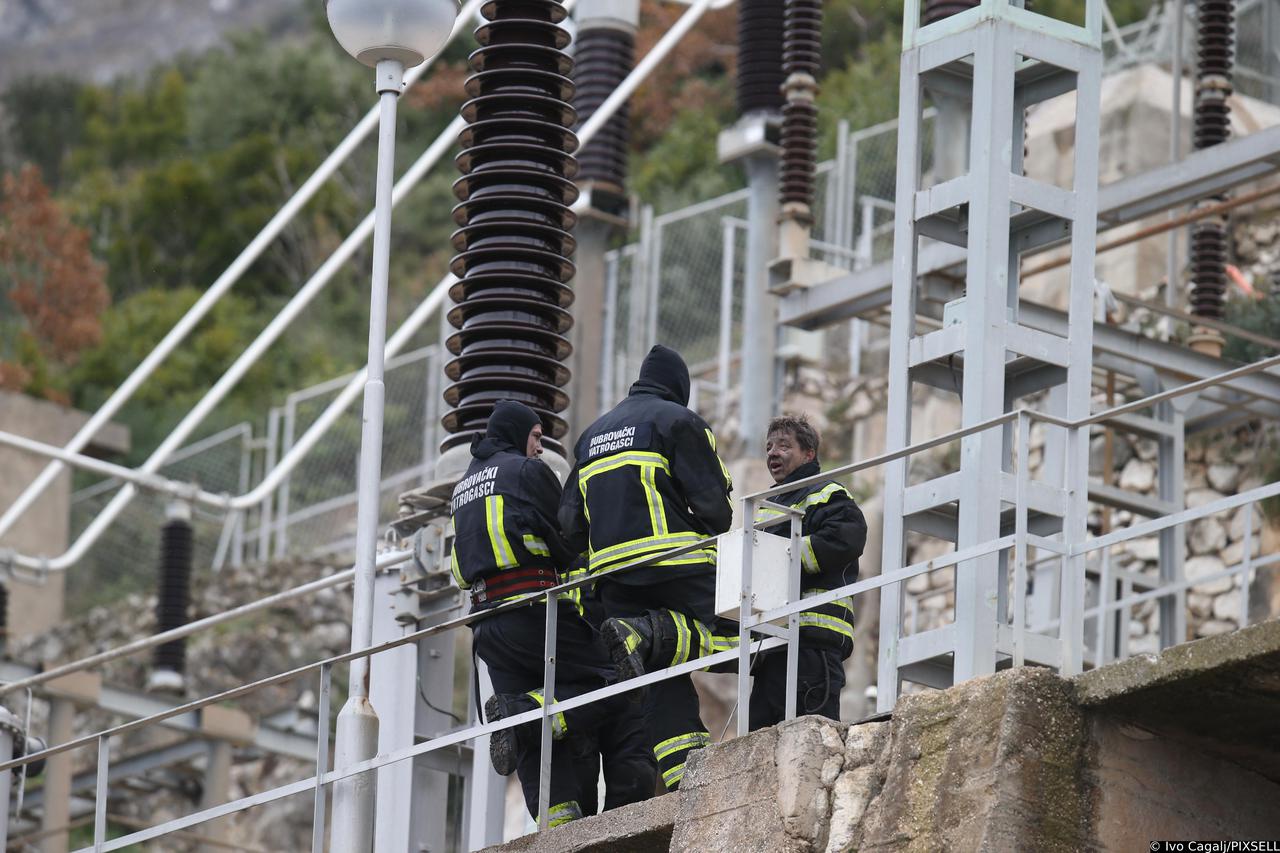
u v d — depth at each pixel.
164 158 194.88
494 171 35.09
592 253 54.03
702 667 25.42
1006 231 27.28
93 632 97.00
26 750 39.50
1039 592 42.88
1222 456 53.62
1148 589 53.38
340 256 67.38
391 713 33.56
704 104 141.25
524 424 29.78
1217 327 43.59
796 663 24.77
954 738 22.61
